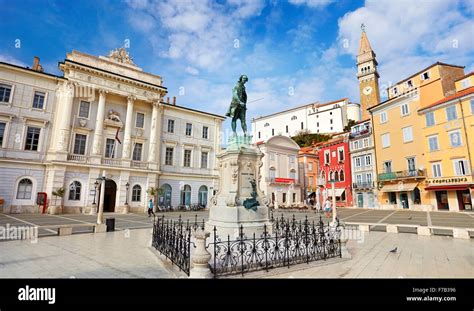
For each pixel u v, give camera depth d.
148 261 6.65
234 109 9.86
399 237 10.79
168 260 6.45
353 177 38.28
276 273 5.38
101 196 13.91
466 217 19.72
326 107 82.38
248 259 5.99
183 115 35.44
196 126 36.47
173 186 32.84
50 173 24.16
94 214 24.05
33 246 8.55
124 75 30.16
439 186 26.81
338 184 40.59
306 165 46.78
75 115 26.61
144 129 31.59
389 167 32.97
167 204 32.03
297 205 37.81
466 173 25.14
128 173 28.27
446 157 26.86
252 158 9.16
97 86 27.52
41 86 25.36
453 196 25.95
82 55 27.78
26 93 24.55
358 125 38.66
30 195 23.61
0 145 22.95
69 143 25.73
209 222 8.97
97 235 11.26
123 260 6.76
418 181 29.19
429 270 5.79
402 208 30.91
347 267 6.01
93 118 27.83
